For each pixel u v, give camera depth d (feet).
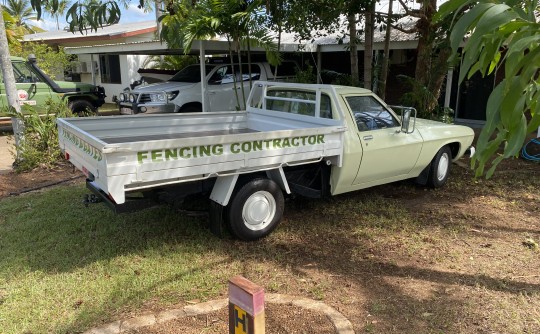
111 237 15.78
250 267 13.64
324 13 26.25
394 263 13.97
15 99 25.93
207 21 24.48
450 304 11.57
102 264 13.70
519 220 17.80
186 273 13.17
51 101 28.50
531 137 31.50
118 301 11.63
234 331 6.97
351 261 14.14
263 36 27.78
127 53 42.63
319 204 19.39
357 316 11.07
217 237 15.64
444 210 18.85
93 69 56.49
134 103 34.32
